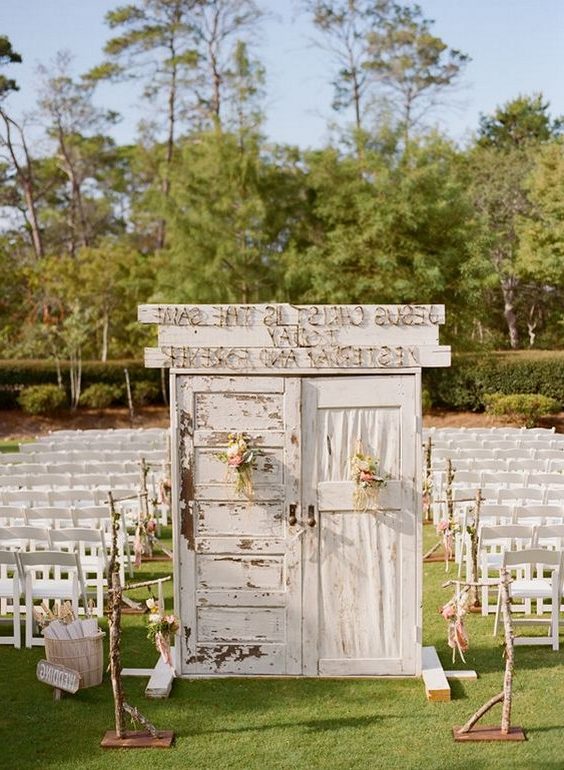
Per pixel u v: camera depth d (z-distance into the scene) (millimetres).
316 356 7410
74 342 29047
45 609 8406
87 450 17094
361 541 7484
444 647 8352
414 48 43094
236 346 7449
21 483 12383
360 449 7438
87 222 54062
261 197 30234
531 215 39938
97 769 6039
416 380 7414
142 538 11617
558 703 7004
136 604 9586
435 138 29234
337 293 27938
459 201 28250
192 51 43156
